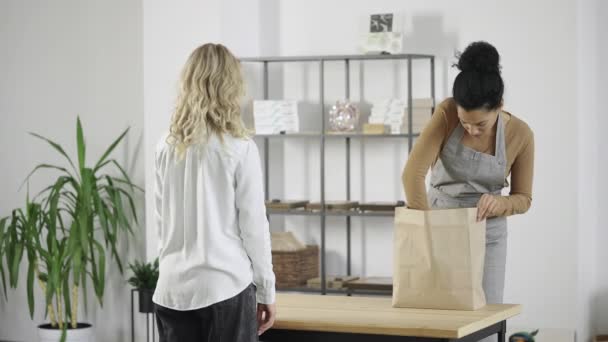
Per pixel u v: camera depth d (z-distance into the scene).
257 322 3.00
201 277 2.87
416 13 5.71
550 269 5.45
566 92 5.41
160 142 3.03
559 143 5.43
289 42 5.97
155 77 5.78
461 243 3.12
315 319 3.04
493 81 3.22
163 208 2.98
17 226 5.66
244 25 5.91
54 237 5.54
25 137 6.35
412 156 3.47
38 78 6.30
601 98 5.61
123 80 6.08
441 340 2.87
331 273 6.01
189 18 5.71
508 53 5.52
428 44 5.70
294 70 6.00
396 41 5.59
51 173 6.29
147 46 5.79
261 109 5.70
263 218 2.94
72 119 6.22
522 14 5.49
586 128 5.54
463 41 5.62
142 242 5.98
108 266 6.11
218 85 2.92
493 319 3.07
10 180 6.39
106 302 6.13
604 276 5.66
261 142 6.06
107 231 5.64
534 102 5.47
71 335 5.67
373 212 5.56
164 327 2.98
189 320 2.94
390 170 5.86
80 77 6.20
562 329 5.42
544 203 5.46
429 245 3.15
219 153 2.88
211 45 2.97
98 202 5.59
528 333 5.38
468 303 3.14
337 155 5.96
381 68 5.84
